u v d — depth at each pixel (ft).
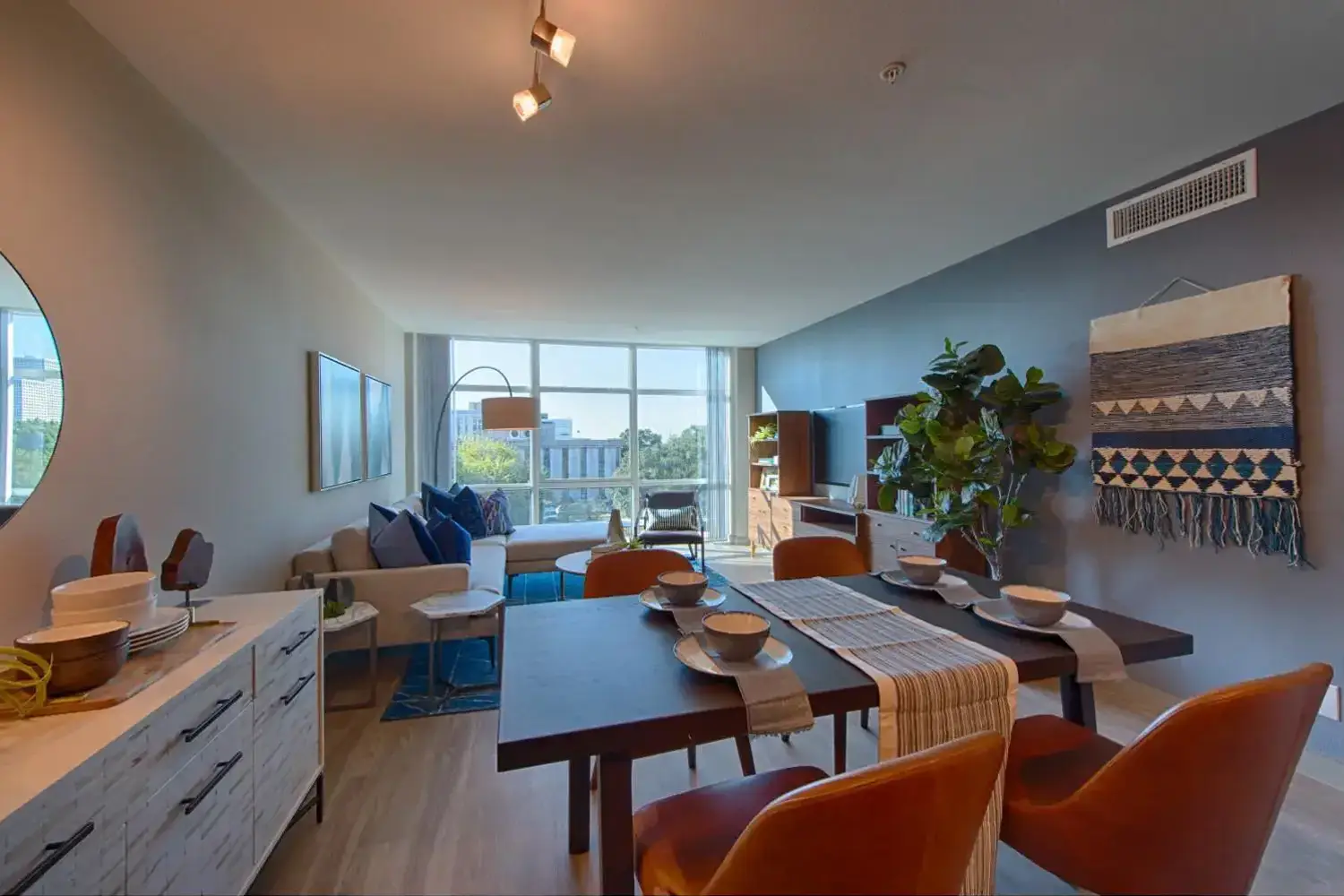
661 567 6.45
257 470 8.10
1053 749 4.32
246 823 4.50
